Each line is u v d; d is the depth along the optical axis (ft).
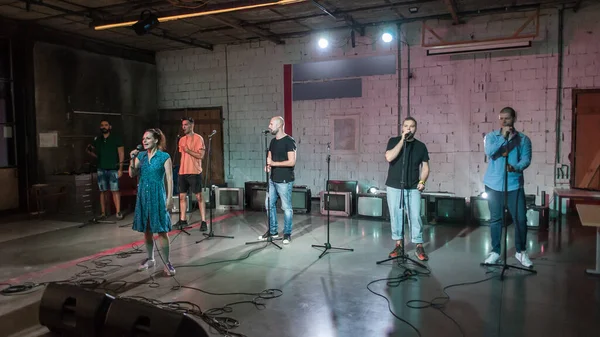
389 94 25.71
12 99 24.73
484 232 19.47
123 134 29.86
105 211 23.27
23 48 24.31
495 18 23.04
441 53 23.47
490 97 23.52
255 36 27.76
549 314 10.55
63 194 24.57
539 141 22.76
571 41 21.86
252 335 9.61
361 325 10.07
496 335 9.49
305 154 28.09
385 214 22.31
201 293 12.17
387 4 21.61
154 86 32.22
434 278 13.28
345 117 26.89
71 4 21.11
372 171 26.43
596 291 12.03
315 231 19.95
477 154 23.94
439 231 19.79
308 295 11.97
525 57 22.72
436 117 24.71
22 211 25.22
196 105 31.14
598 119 21.65
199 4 20.42
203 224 20.07
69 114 26.43
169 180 13.34
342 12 22.62
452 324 10.06
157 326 8.64
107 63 28.76
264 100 28.99
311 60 27.50
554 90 22.29
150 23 20.08
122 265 14.89
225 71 30.01
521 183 13.93
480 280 13.05
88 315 9.37
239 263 14.99
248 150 29.73
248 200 26.30
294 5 21.43
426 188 25.12
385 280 13.14
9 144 25.04
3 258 15.83
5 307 11.39
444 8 22.31
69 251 16.75
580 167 22.11
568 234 18.70
